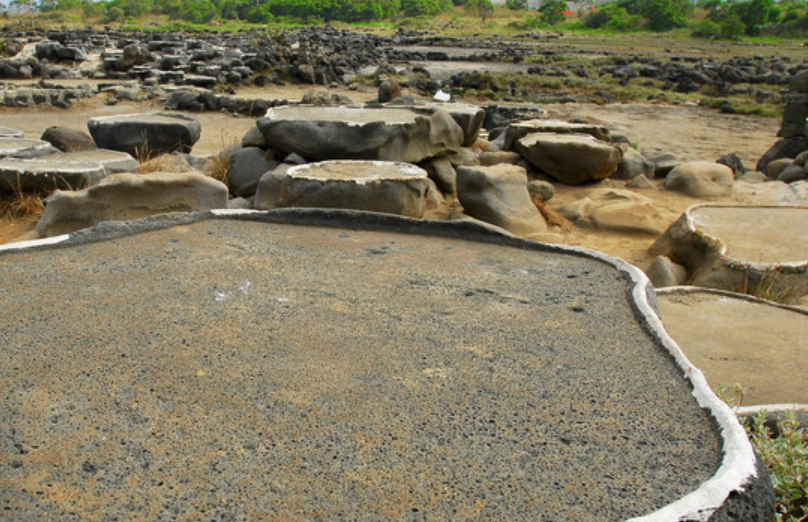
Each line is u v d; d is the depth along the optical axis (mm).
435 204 6086
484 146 8320
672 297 4051
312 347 2252
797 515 2129
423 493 1614
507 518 1547
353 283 2797
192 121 8109
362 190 4820
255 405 1926
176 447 1753
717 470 1688
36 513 1540
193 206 5027
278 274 2867
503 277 2914
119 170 6008
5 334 2281
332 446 1767
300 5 65312
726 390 2992
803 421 2615
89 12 62344
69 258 2980
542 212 6023
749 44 42594
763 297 4305
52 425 1828
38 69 17141
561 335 2391
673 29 53031
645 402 1991
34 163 5734
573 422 1890
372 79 18281
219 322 2406
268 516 1541
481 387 2047
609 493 1625
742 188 7324
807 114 9609
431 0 68375
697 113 15984
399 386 2039
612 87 19344
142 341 2256
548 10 62250
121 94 13883
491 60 27250
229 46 25328
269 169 6215
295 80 17766
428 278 2877
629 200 6148
